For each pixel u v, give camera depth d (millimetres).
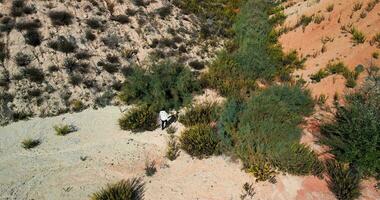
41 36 20344
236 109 16109
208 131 15531
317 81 19234
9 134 16359
